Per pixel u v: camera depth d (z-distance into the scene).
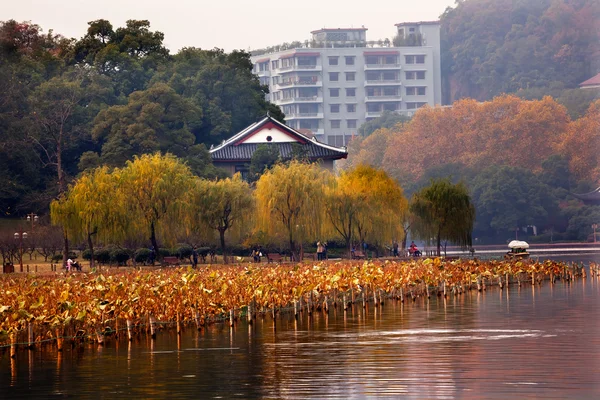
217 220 116.31
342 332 60.06
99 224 111.00
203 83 199.62
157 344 56.03
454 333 58.97
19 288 72.31
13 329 53.69
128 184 112.00
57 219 113.06
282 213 118.31
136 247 128.88
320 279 77.56
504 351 51.44
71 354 52.88
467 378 43.88
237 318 68.19
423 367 46.91
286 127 173.00
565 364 47.19
